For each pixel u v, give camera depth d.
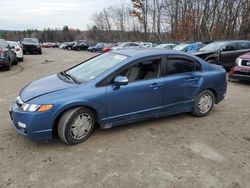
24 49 26.59
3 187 2.89
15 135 4.20
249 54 8.49
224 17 36.38
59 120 3.75
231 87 8.38
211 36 36.50
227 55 11.28
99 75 4.02
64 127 3.73
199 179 3.08
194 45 15.66
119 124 4.27
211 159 3.54
